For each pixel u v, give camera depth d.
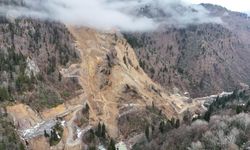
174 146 153.25
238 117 143.62
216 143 132.00
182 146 146.88
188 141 148.25
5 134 165.50
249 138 130.75
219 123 144.00
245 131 134.75
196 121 166.62
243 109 170.00
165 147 156.50
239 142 129.75
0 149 153.75
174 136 161.38
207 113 182.75
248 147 123.88
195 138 146.12
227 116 152.50
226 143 129.75
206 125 153.88
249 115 149.00
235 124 140.12
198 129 152.38
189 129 158.38
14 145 162.38
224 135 134.62
